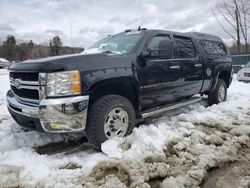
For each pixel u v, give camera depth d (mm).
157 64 4293
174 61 4688
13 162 3006
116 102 3609
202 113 5277
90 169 2906
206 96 6809
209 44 6137
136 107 4121
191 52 5352
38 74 3215
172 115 5242
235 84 10375
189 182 2719
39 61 3342
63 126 3166
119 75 3645
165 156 3266
